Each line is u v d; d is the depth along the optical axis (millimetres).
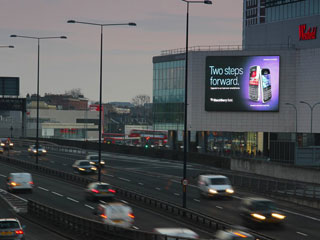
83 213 71125
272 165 118625
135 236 48875
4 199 84000
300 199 82438
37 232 60500
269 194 89312
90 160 131250
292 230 62094
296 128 198875
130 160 159500
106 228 53000
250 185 96375
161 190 95875
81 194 90375
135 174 122062
